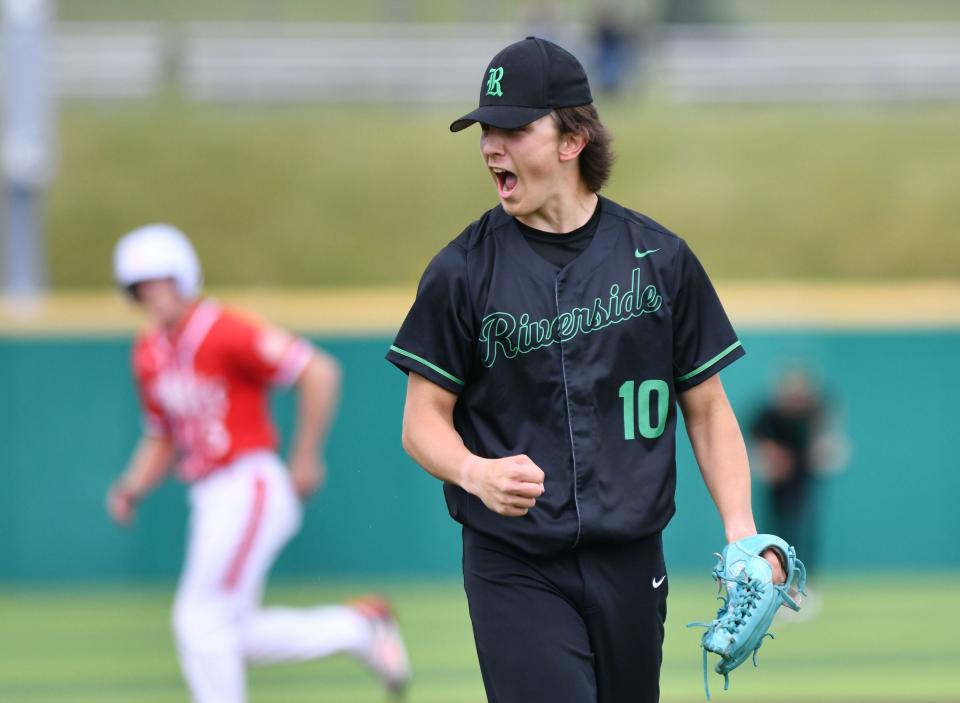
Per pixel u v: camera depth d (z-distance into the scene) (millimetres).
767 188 73625
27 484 39375
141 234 22375
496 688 12227
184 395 22141
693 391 12484
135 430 39625
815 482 38375
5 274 46188
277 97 84188
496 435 12125
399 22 102938
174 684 28750
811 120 81500
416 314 12070
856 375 41031
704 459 12500
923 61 88250
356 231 71000
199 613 22016
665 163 75625
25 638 33375
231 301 39500
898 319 40875
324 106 82938
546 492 12000
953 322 40875
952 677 28938
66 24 99250
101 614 36281
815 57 87938
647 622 12438
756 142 78125
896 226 71125
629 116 81438
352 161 75438
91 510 39438
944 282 68312
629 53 84938
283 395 38781
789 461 38125
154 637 33500
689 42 92250
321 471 23812
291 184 74000
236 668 22156
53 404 39438
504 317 11898
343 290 67250
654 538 12422
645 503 12109
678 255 12227
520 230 12148
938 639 32969
